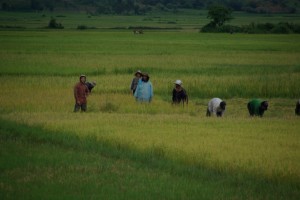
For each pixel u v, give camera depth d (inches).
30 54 3208.7
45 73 2287.2
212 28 7662.4
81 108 1353.3
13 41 4527.6
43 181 694.5
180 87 1425.9
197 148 874.1
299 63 2908.5
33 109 1397.6
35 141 962.7
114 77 2145.7
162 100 1612.9
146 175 740.7
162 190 668.7
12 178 703.7
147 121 1152.8
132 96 1648.6
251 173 749.3
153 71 2421.3
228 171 765.9
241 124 1123.3
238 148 877.2
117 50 3676.2
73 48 3794.3
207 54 3452.3
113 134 994.1
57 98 1582.2
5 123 1108.5
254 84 1882.4
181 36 6048.2
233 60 3051.2
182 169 776.3
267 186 705.0
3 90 1749.5
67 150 888.3
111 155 866.1
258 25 7603.4
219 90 1840.6
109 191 658.8
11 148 886.4
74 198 624.4
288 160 802.2
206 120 1176.2
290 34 7130.9
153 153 866.8
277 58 3225.9
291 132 1029.2
